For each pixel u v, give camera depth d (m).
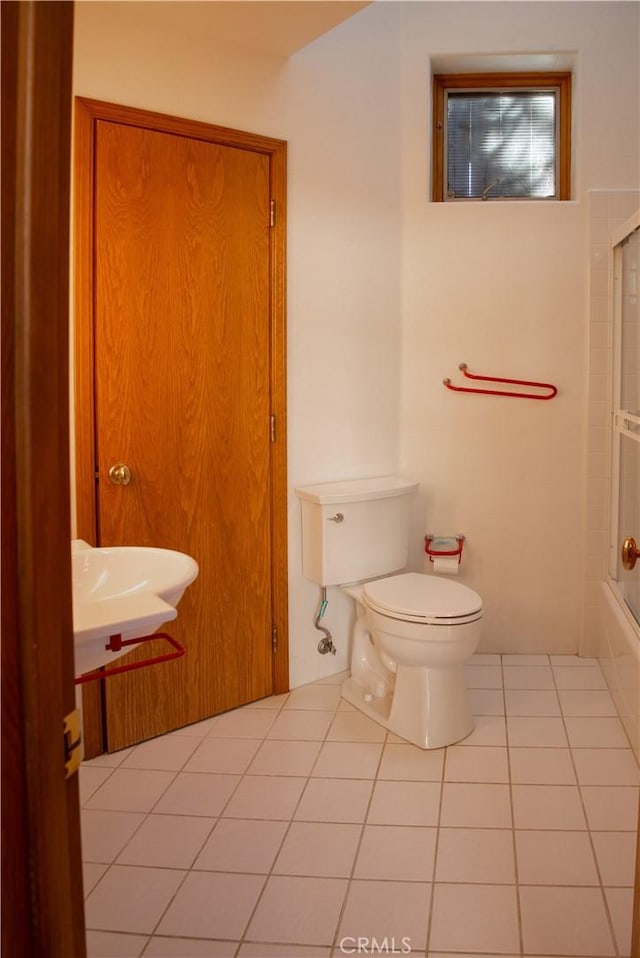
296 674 3.08
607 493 3.21
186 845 2.10
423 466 3.32
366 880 1.94
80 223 2.37
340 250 3.02
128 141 2.45
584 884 1.91
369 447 3.21
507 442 3.29
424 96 3.15
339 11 2.42
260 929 1.78
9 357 0.76
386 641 2.62
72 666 0.85
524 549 3.34
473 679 3.14
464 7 3.11
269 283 2.81
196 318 2.64
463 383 3.27
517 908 1.83
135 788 2.38
